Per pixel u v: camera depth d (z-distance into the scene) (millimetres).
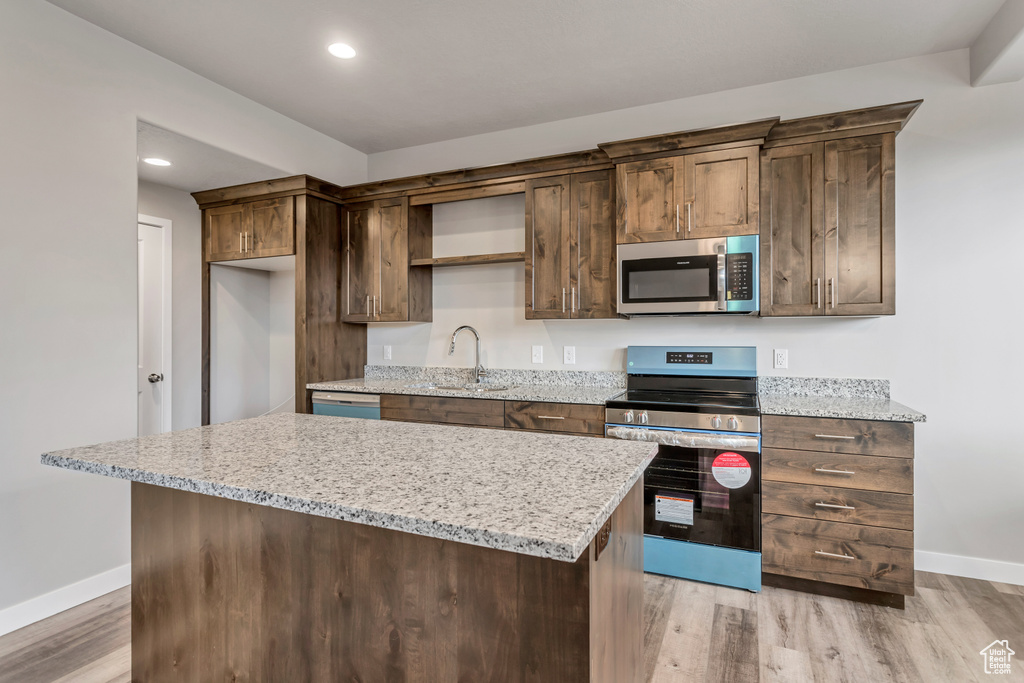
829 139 2463
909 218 2584
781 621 2094
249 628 1241
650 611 2178
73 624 2080
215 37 2422
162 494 1354
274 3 2168
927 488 2559
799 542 2271
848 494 2195
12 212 2033
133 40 2443
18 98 2051
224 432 1564
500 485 1017
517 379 3430
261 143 3131
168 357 3609
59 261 2176
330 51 2547
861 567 2182
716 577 2379
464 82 2850
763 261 2576
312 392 3418
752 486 2312
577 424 2650
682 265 2650
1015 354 2426
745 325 2877
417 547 1057
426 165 3775
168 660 1354
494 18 2273
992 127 2455
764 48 2506
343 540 1129
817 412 2236
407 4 2178
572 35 2402
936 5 2158
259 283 4316
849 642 1946
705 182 2615
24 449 2068
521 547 757
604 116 3236
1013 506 2434
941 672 1767
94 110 2307
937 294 2541
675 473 2449
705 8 2193
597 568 960
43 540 2129
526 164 3070
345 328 3758
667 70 2715
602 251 2936
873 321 2648
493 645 993
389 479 1057
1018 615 2133
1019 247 2420
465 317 3613
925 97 2562
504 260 3266
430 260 3422
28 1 2082
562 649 936
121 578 2389
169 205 3656
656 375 2973
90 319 2277
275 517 1203
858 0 2131
